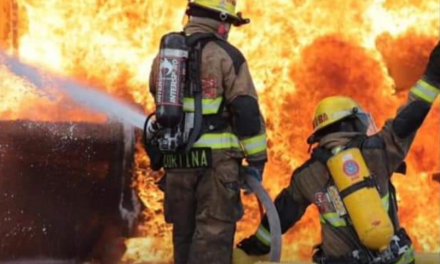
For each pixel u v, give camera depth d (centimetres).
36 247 1041
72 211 1073
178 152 693
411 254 706
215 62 691
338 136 713
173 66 672
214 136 692
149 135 719
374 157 703
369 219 668
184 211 711
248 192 714
